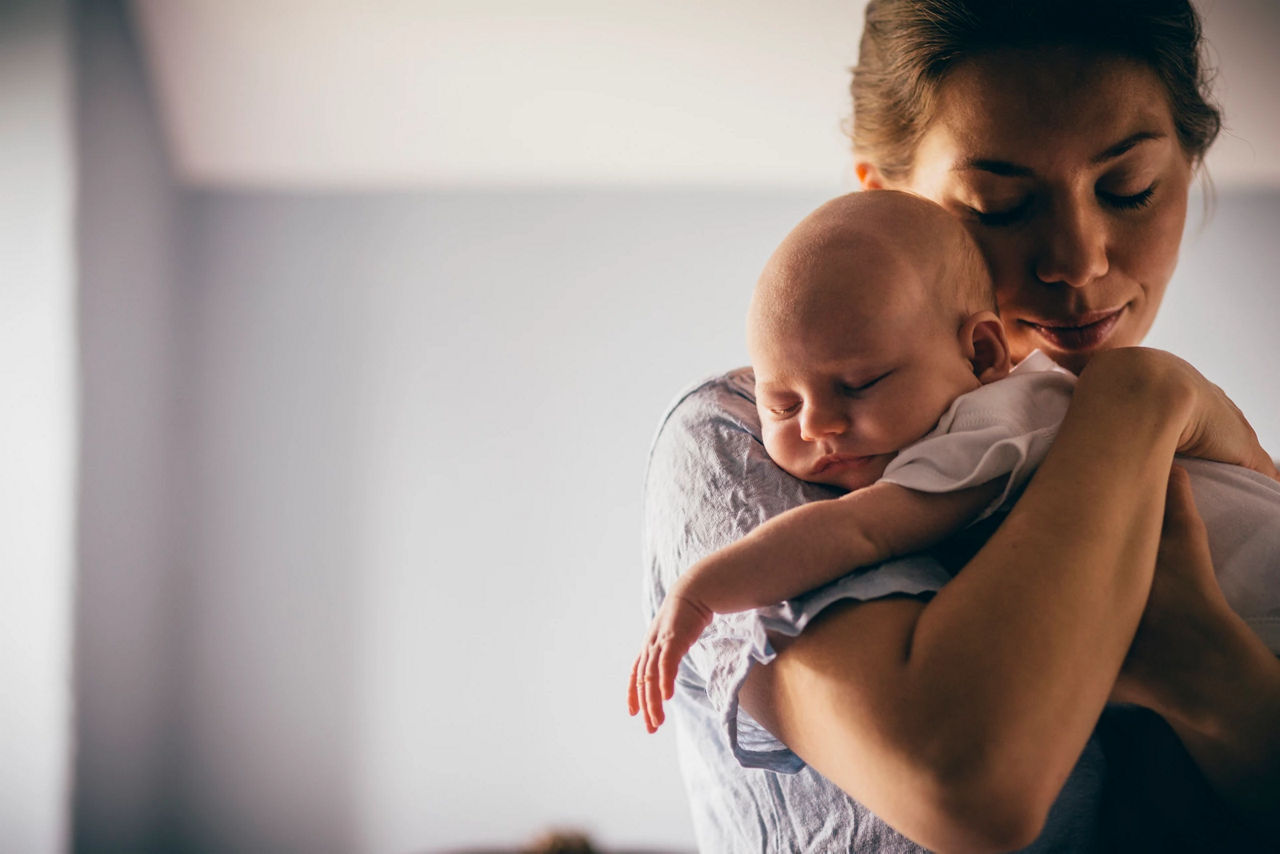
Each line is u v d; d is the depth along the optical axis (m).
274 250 3.42
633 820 3.21
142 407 3.11
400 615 3.31
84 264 2.72
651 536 0.71
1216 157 3.20
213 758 3.31
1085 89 0.70
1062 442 0.55
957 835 0.46
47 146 2.65
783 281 0.70
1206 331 3.27
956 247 0.72
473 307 3.39
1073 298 0.75
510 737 3.26
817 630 0.53
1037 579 0.49
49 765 2.62
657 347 3.37
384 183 3.42
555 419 3.35
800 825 0.64
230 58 3.07
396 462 3.35
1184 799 0.56
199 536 3.35
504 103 3.20
